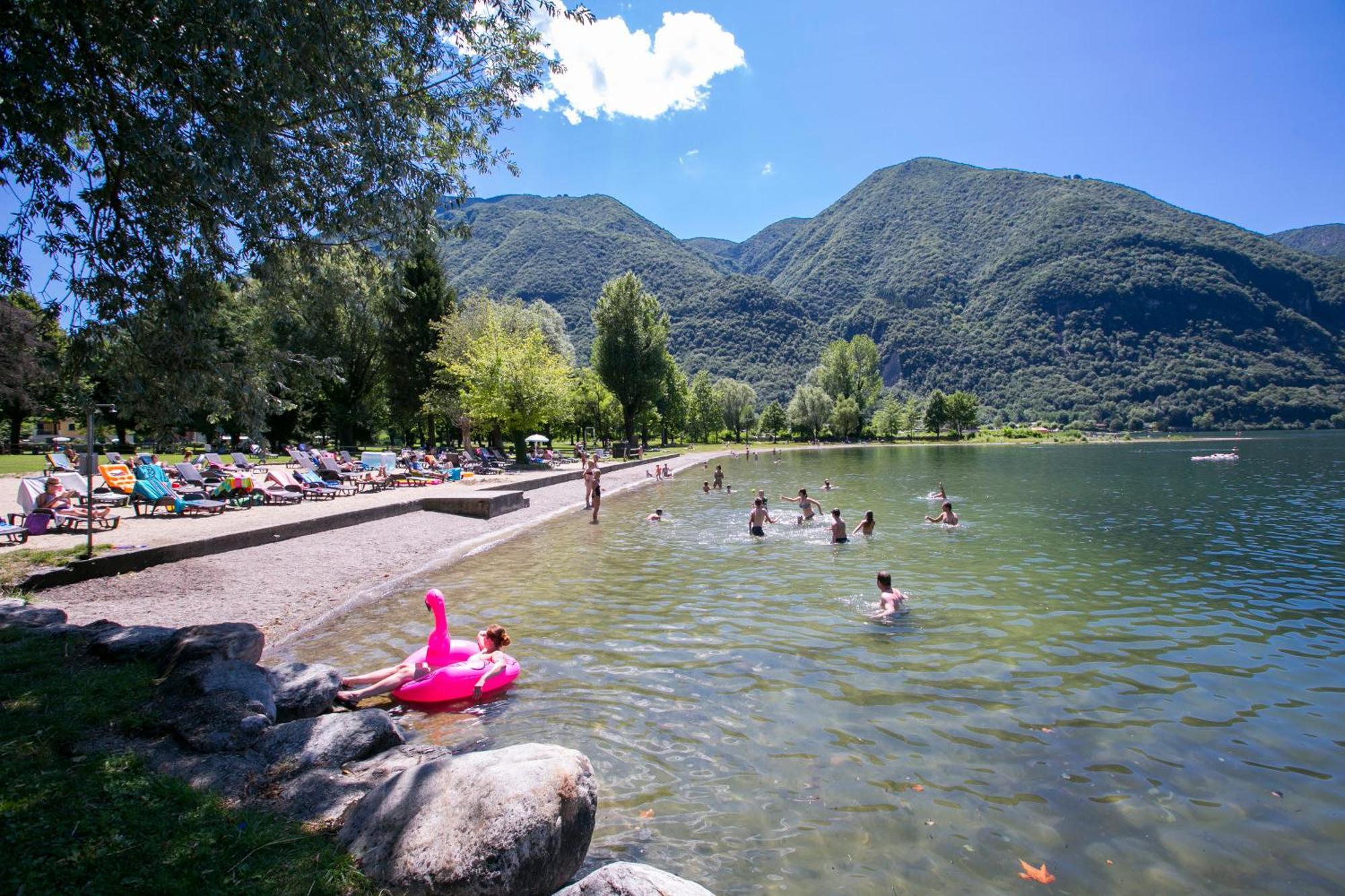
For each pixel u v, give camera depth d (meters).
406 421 48.16
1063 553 14.41
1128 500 24.56
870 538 16.41
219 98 6.39
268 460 37.28
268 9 6.00
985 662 7.64
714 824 4.50
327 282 8.22
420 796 3.69
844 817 4.59
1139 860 4.11
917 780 5.07
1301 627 8.99
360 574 12.27
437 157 8.88
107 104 6.33
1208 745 5.64
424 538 16.05
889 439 109.44
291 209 7.33
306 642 8.51
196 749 4.70
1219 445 83.12
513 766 3.75
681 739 5.78
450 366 40.31
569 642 8.46
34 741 4.44
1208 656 7.84
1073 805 4.74
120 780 4.06
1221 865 4.07
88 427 10.51
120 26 5.68
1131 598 10.50
